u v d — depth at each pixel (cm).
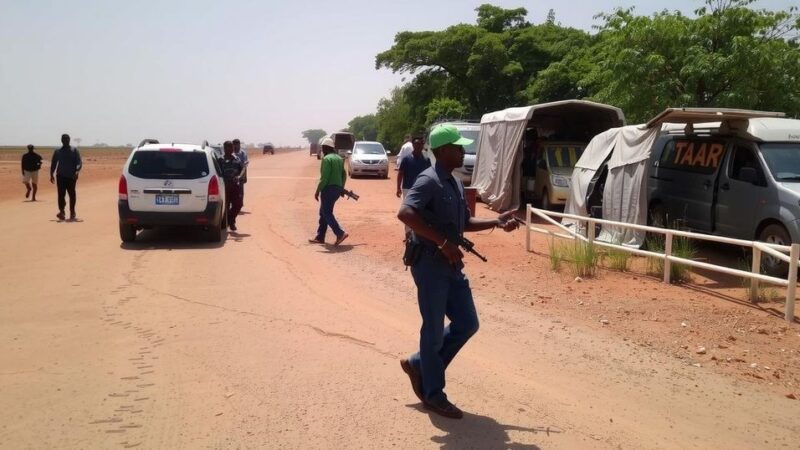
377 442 393
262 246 1112
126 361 530
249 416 428
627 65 1711
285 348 569
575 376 519
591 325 659
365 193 2227
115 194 2202
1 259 961
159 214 1092
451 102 3753
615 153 1147
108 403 446
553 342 604
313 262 973
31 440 389
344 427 413
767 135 970
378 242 1162
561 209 1606
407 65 4125
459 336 429
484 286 826
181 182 1095
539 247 1130
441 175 411
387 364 533
